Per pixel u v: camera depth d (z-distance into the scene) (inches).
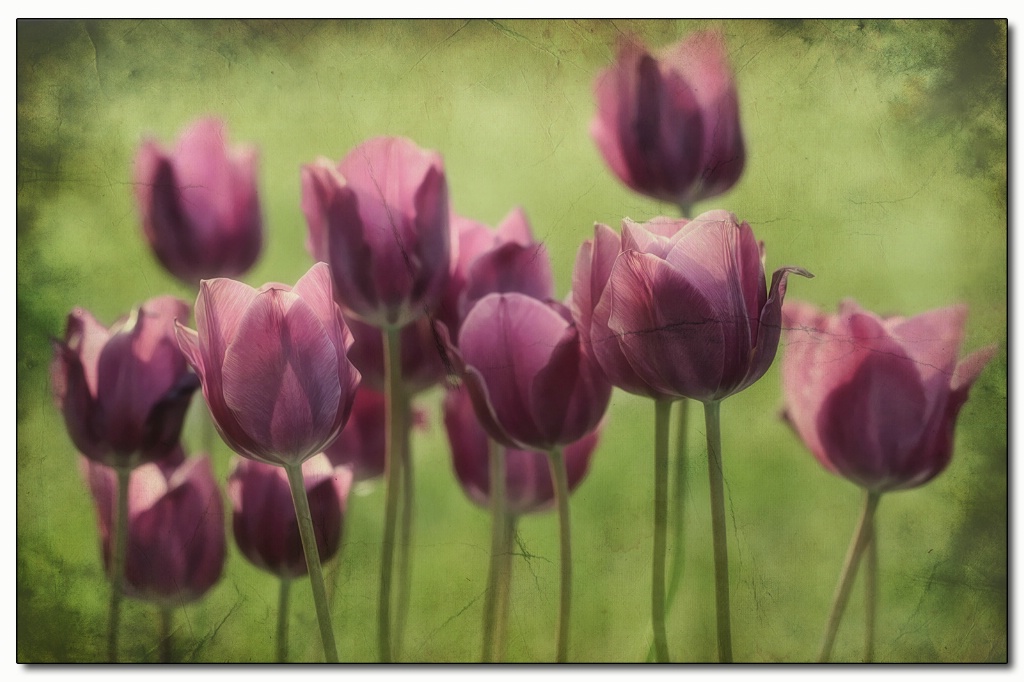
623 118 49.1
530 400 47.3
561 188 49.0
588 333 47.2
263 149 49.1
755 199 49.1
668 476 49.0
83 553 49.3
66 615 49.3
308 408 46.8
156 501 49.1
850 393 48.9
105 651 49.4
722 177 49.1
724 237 46.9
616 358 47.1
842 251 49.0
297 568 48.9
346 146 49.1
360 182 47.8
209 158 49.1
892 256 49.0
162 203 49.0
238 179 49.1
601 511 49.1
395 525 48.9
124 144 49.2
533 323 47.2
